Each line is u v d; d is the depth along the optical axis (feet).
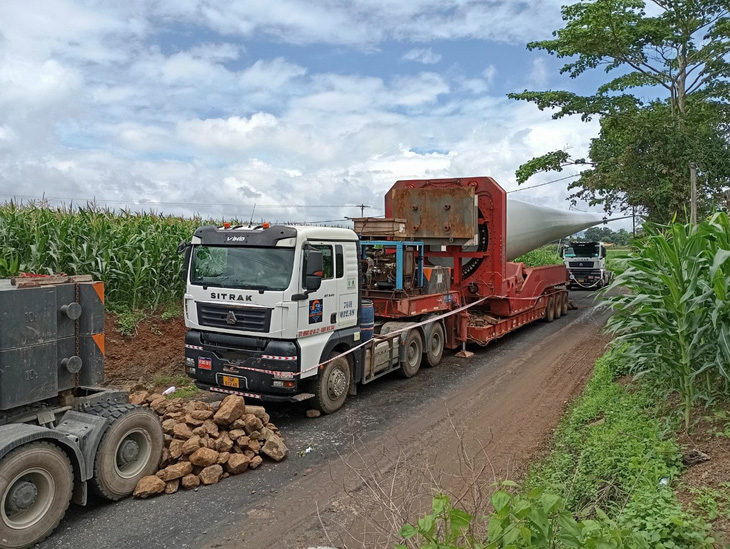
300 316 25.90
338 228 29.12
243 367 26.08
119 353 33.68
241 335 26.40
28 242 34.91
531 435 24.04
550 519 9.51
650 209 52.31
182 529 16.80
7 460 15.10
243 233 26.53
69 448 16.98
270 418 27.61
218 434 21.39
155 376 33.91
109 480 18.06
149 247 38.09
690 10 52.90
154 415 19.77
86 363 19.08
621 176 52.80
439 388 33.12
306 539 16.05
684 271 18.25
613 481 16.12
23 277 18.10
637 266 19.17
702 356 18.52
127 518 17.48
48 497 16.14
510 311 46.34
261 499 18.81
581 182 57.72
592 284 91.91
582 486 16.70
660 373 20.92
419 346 37.11
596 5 51.75
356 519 17.06
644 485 14.76
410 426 26.14
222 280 26.94
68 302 18.52
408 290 36.78
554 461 20.13
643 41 54.24
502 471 20.22
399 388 33.30
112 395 19.77
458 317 41.98
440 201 41.73
